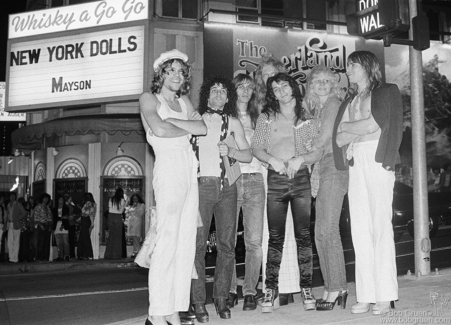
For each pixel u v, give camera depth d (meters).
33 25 16.75
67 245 14.70
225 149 4.71
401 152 16.61
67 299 7.63
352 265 9.92
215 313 5.06
